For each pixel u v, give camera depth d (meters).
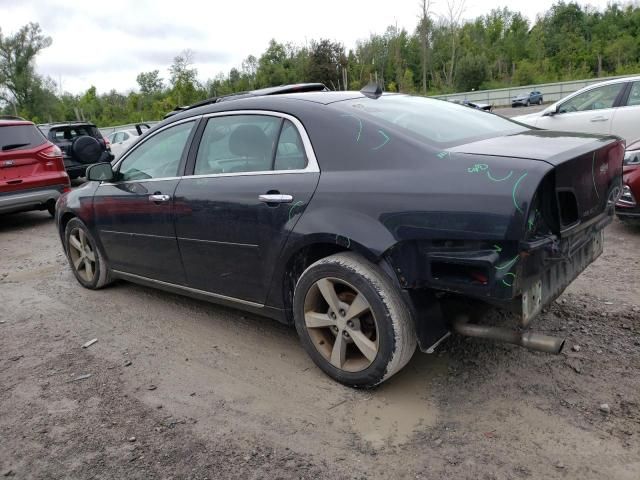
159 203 3.98
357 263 2.88
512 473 2.35
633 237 5.77
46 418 3.05
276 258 3.25
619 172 3.20
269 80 57.47
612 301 4.02
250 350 3.71
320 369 3.32
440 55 54.72
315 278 3.07
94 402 3.18
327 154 3.06
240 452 2.63
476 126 3.39
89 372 3.56
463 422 2.73
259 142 3.43
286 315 3.41
